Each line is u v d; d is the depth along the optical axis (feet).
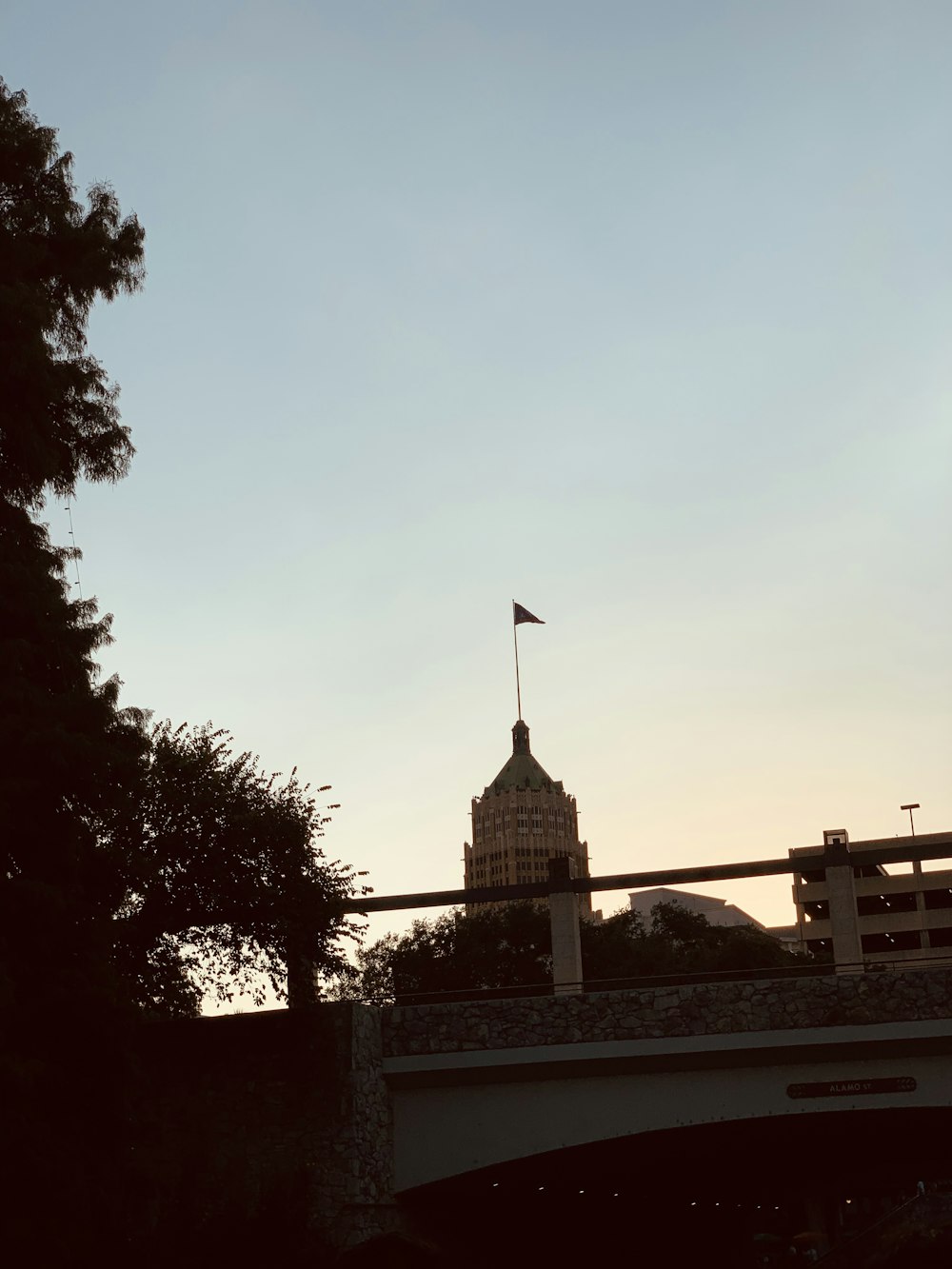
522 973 203.72
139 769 71.67
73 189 79.61
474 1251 113.39
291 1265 78.84
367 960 209.36
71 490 78.64
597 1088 92.12
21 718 62.69
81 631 70.03
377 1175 90.43
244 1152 88.94
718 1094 90.27
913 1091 87.66
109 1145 65.87
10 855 63.72
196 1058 92.48
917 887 345.92
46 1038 62.03
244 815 91.35
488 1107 93.35
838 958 96.99
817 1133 106.83
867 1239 35.60
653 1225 187.01
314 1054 90.33
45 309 69.31
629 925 224.94
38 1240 57.06
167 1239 78.38
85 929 65.36
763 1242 241.14
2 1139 55.88
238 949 93.20
